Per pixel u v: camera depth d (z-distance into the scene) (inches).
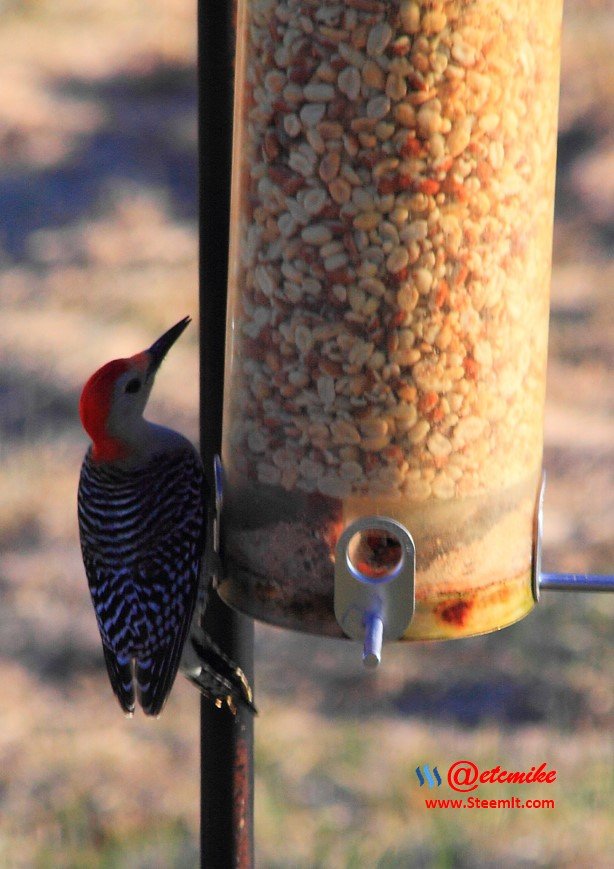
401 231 313.0
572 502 871.7
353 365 318.7
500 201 318.0
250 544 335.0
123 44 1540.4
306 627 329.1
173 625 358.3
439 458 321.1
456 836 571.8
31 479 909.2
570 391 998.4
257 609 335.3
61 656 754.8
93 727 682.2
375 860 562.3
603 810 584.4
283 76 313.0
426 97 306.2
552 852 553.6
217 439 346.0
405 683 709.9
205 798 346.3
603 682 692.7
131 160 1354.6
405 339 317.1
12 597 807.1
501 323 323.6
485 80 309.0
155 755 663.8
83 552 386.3
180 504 368.8
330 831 581.9
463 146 310.8
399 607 317.1
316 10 305.7
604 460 912.3
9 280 1166.3
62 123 1409.9
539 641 733.9
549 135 329.4
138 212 1262.3
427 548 323.0
